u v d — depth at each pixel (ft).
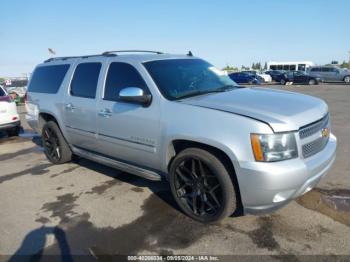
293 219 11.43
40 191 15.48
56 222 12.29
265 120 9.78
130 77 13.64
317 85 97.96
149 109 12.36
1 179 17.54
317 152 10.91
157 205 13.19
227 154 10.12
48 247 10.64
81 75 16.46
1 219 12.78
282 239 10.32
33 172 18.39
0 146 25.84
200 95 12.60
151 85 12.60
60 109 17.44
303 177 9.78
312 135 10.55
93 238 11.03
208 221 11.35
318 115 11.01
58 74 18.39
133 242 10.67
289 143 9.73
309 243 10.04
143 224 11.76
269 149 9.61
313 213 11.76
